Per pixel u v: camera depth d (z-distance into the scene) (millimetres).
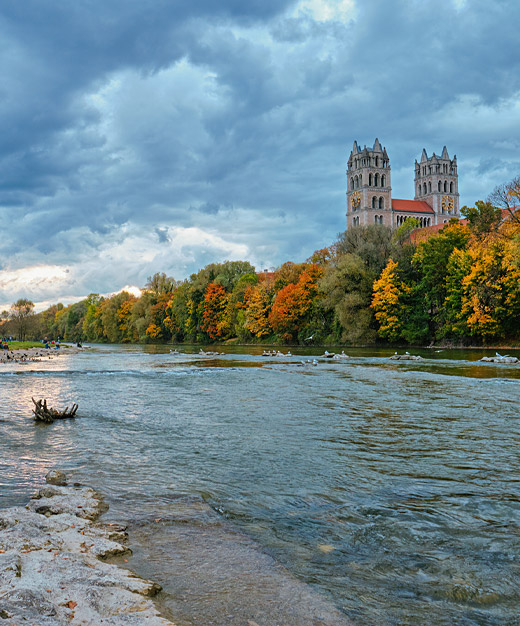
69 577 5883
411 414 18578
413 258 80812
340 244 90500
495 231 74812
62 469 11641
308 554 7125
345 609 5652
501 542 7508
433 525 8164
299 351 71500
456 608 5715
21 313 188375
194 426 16656
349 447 13539
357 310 81125
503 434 15062
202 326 127562
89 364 51156
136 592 5766
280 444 13969
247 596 5918
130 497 9641
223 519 8508
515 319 64438
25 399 23922
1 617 4766
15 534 7176
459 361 45188
